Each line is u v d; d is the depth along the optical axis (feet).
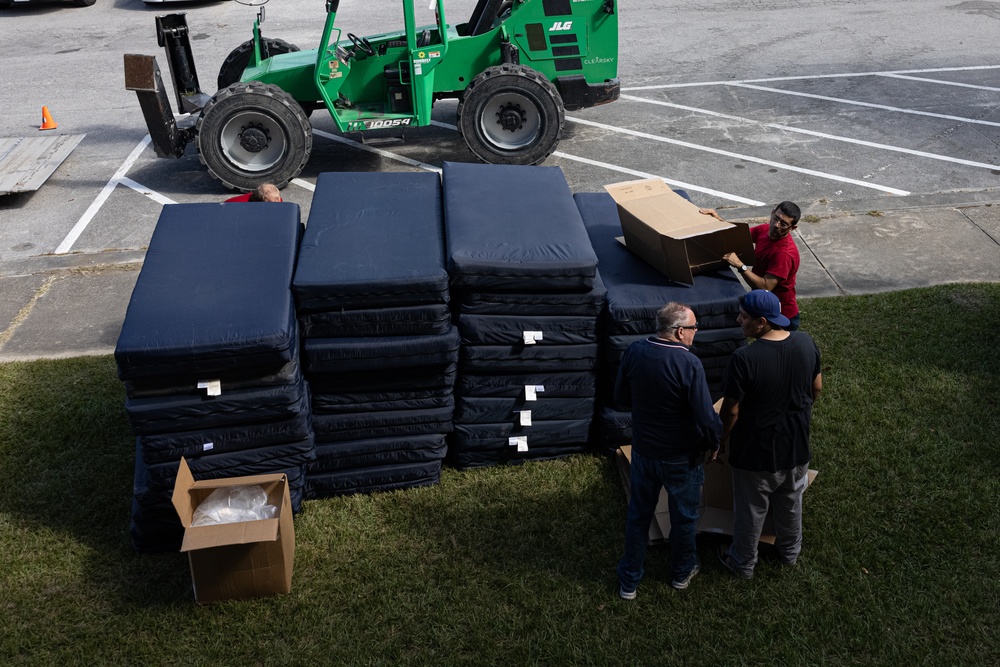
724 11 56.75
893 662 13.80
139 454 17.30
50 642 14.55
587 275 16.83
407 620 14.80
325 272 16.30
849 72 44.65
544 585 15.48
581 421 18.51
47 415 20.30
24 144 36.99
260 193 20.95
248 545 14.62
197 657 14.23
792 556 15.61
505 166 21.21
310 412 16.89
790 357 13.79
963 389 20.15
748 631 14.44
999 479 17.42
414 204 19.44
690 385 13.41
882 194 31.22
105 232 30.32
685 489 14.16
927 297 24.09
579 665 13.92
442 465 18.95
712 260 18.53
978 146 35.27
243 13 58.54
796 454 14.33
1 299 25.94
